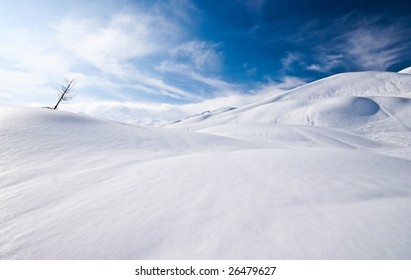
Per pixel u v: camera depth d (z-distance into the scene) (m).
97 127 14.90
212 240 3.27
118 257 3.08
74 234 3.63
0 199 5.05
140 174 6.68
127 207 4.47
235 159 8.09
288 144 29.44
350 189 5.09
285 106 100.50
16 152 8.65
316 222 3.63
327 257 2.86
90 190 5.56
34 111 14.50
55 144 10.28
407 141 31.59
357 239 3.16
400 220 3.66
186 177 6.18
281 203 4.38
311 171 6.46
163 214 4.09
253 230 3.45
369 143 31.56
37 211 4.50
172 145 15.13
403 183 5.59
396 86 127.12
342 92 142.75
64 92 27.34
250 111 107.44
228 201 4.52
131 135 15.20
